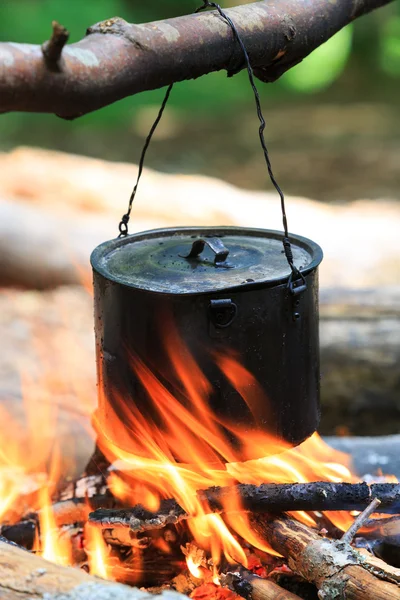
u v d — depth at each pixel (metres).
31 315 7.32
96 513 3.14
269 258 3.07
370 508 2.94
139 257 3.12
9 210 8.13
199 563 3.13
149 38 2.56
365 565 2.72
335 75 21.34
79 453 4.53
